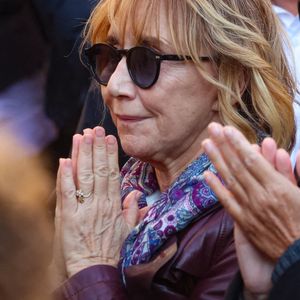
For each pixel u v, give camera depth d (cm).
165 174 575
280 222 425
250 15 553
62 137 1016
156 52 541
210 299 504
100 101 729
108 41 569
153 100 544
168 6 539
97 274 539
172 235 528
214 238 514
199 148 558
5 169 352
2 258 322
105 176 566
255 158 422
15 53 1018
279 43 566
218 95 547
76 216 559
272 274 425
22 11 1025
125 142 561
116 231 563
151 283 519
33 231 330
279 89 554
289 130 559
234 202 435
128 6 549
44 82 1027
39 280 326
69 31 998
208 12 536
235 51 538
